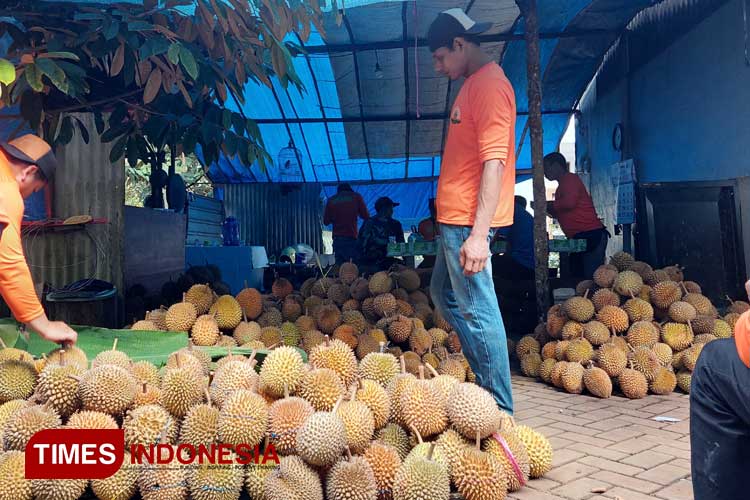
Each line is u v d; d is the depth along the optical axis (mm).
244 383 2529
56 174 5691
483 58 3338
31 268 5543
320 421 2164
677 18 7484
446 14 3309
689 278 6273
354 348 4344
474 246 2949
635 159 8930
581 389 4445
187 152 4457
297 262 12180
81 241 5637
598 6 7891
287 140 12055
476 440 2389
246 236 14180
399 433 2525
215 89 4445
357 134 11766
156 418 2305
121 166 5691
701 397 1957
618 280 5055
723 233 6180
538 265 5688
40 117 3799
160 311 4160
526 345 5297
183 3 3674
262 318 4461
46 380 2385
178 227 7633
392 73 9305
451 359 4398
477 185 3156
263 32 3691
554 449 3092
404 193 14555
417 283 5609
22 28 4480
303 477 2107
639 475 2701
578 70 10203
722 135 6605
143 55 3219
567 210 6906
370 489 2131
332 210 9438
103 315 5312
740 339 1832
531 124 5848
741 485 1849
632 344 4605
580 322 4879
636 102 8812
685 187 6371
